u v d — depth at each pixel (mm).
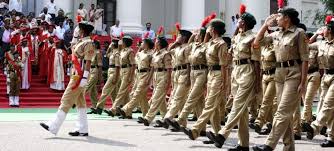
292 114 10672
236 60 11938
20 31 28359
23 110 24406
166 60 17047
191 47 15297
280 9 10758
